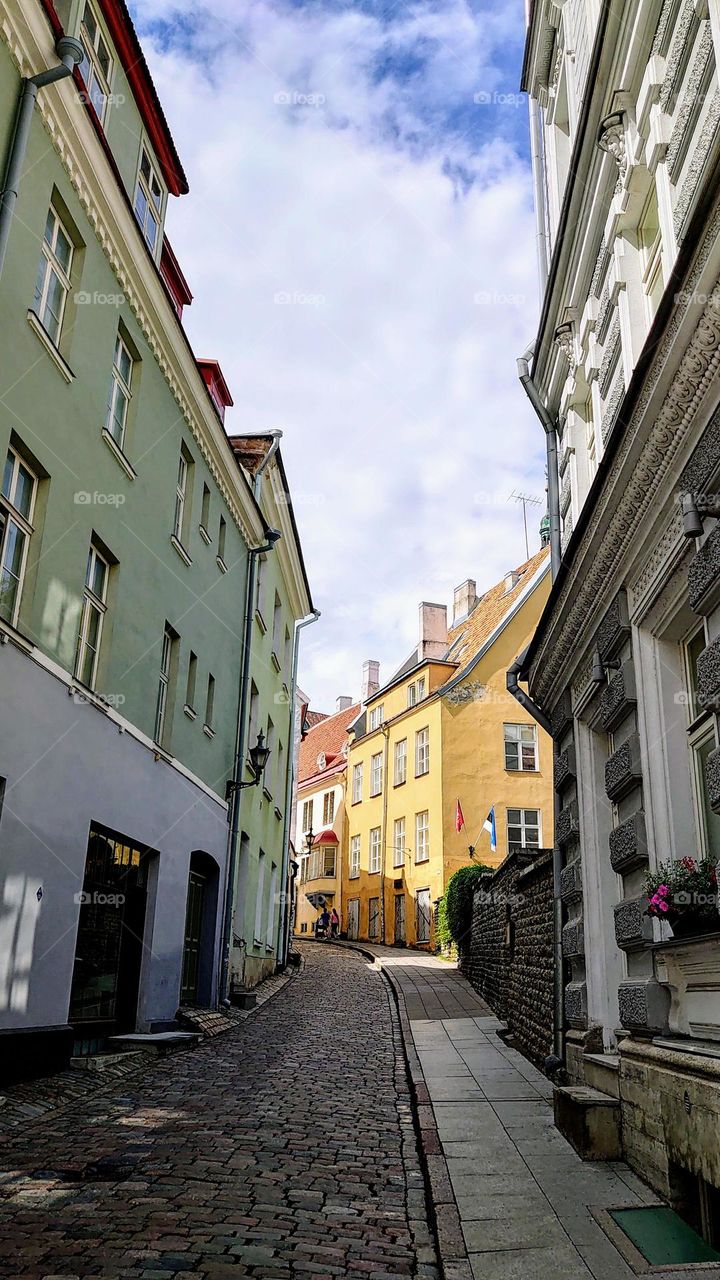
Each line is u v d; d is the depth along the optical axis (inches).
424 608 1466.5
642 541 252.5
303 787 1988.2
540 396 472.4
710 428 197.2
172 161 554.6
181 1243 179.3
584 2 412.5
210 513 631.8
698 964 206.1
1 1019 320.2
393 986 786.2
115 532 447.2
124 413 480.4
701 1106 189.5
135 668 471.5
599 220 363.6
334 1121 299.9
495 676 1321.4
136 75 488.1
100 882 428.1
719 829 231.8
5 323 336.8
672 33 272.7
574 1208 207.2
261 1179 227.6
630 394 218.7
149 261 470.3
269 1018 594.2
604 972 321.1
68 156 389.1
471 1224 197.2
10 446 350.3
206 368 689.6
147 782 484.7
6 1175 221.3
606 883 331.6
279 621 941.8
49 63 360.5
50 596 371.2
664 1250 180.9
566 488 454.0
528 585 1360.7
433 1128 288.8
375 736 1584.6
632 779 266.5
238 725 697.6
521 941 480.4
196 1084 355.6
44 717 359.3
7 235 330.0
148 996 483.2
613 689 283.1
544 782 1293.1
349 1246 185.9
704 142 232.7
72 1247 174.1
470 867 890.7
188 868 560.4
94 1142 256.4
